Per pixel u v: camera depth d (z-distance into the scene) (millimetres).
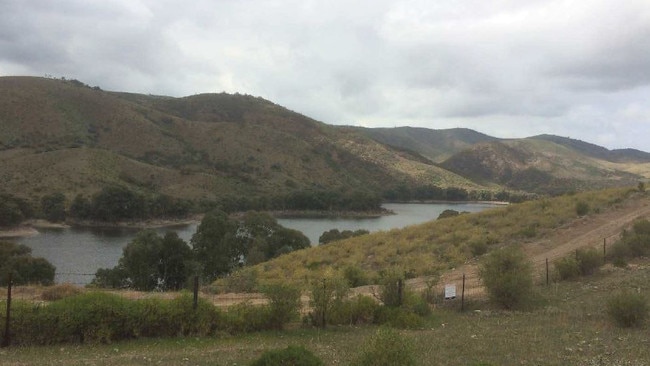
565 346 13281
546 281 23375
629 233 31266
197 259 49312
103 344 13789
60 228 111188
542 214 40750
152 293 22031
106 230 110875
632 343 13500
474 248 32062
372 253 36625
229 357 12375
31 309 13680
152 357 12320
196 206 142875
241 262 55656
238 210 151000
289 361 9375
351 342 14312
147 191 152125
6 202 106750
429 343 13836
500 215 43188
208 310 15570
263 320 16250
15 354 12352
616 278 22859
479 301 20656
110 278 44594
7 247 52719
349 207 162250
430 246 35250
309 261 35656
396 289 18859
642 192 47312
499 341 14023
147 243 47250
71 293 20703
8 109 196375
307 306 19516
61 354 12500
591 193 50625
